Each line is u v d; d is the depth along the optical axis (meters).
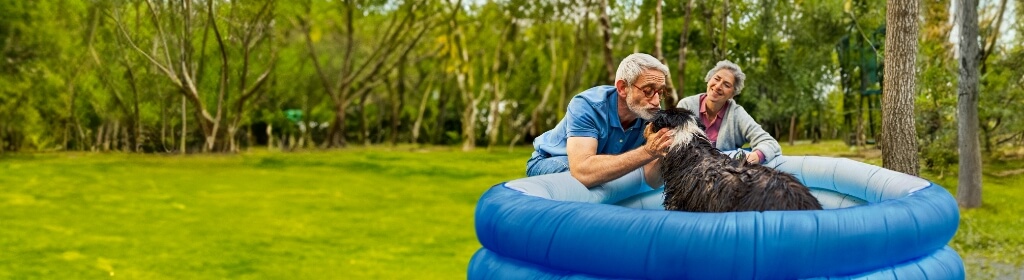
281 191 14.74
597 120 3.89
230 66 25.48
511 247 3.14
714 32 16.41
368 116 35.47
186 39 22.97
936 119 11.86
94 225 10.46
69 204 12.70
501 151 27.39
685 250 2.69
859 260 2.80
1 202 12.89
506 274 3.14
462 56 28.14
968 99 10.23
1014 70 12.57
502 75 31.27
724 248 2.65
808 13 16.36
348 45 28.56
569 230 2.92
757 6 16.39
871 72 14.39
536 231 3.02
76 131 27.17
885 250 2.86
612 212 2.88
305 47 30.62
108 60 24.05
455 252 8.66
